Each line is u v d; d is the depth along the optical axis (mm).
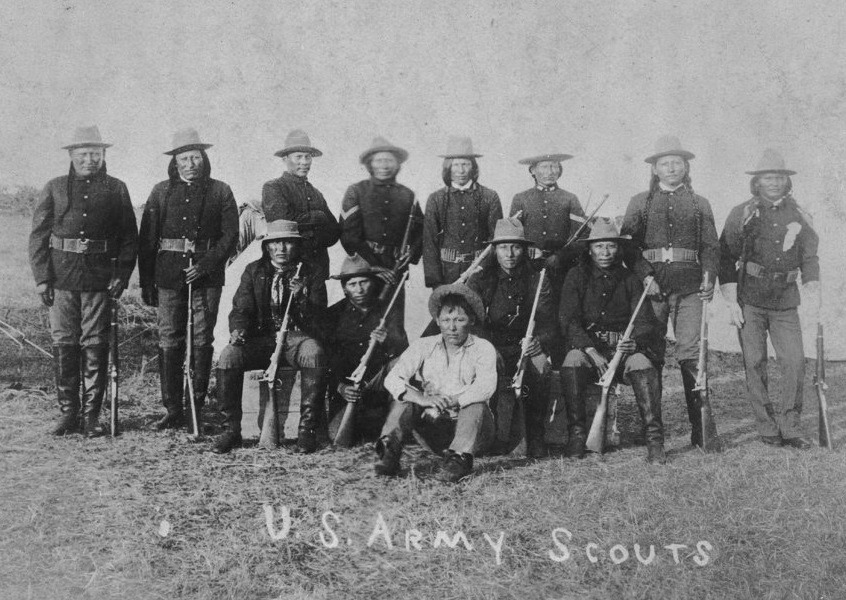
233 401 4023
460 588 2834
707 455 4090
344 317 4277
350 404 4062
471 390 3756
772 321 4371
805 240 4336
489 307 4230
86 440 4078
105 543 3031
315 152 4535
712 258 4277
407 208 4570
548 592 2844
